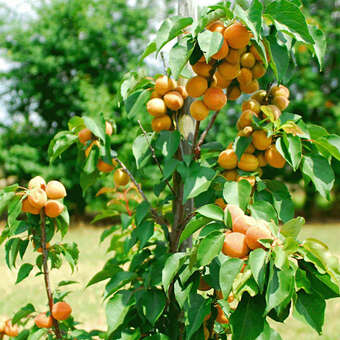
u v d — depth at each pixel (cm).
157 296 112
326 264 91
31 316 129
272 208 106
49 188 115
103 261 420
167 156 113
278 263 87
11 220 112
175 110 118
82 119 122
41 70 647
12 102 684
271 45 107
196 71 108
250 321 93
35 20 687
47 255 120
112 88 668
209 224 98
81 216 715
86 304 290
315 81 629
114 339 113
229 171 113
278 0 104
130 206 155
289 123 104
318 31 112
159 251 126
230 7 108
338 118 615
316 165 108
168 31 103
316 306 94
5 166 625
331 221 749
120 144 591
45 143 663
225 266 93
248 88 116
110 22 680
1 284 343
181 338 115
